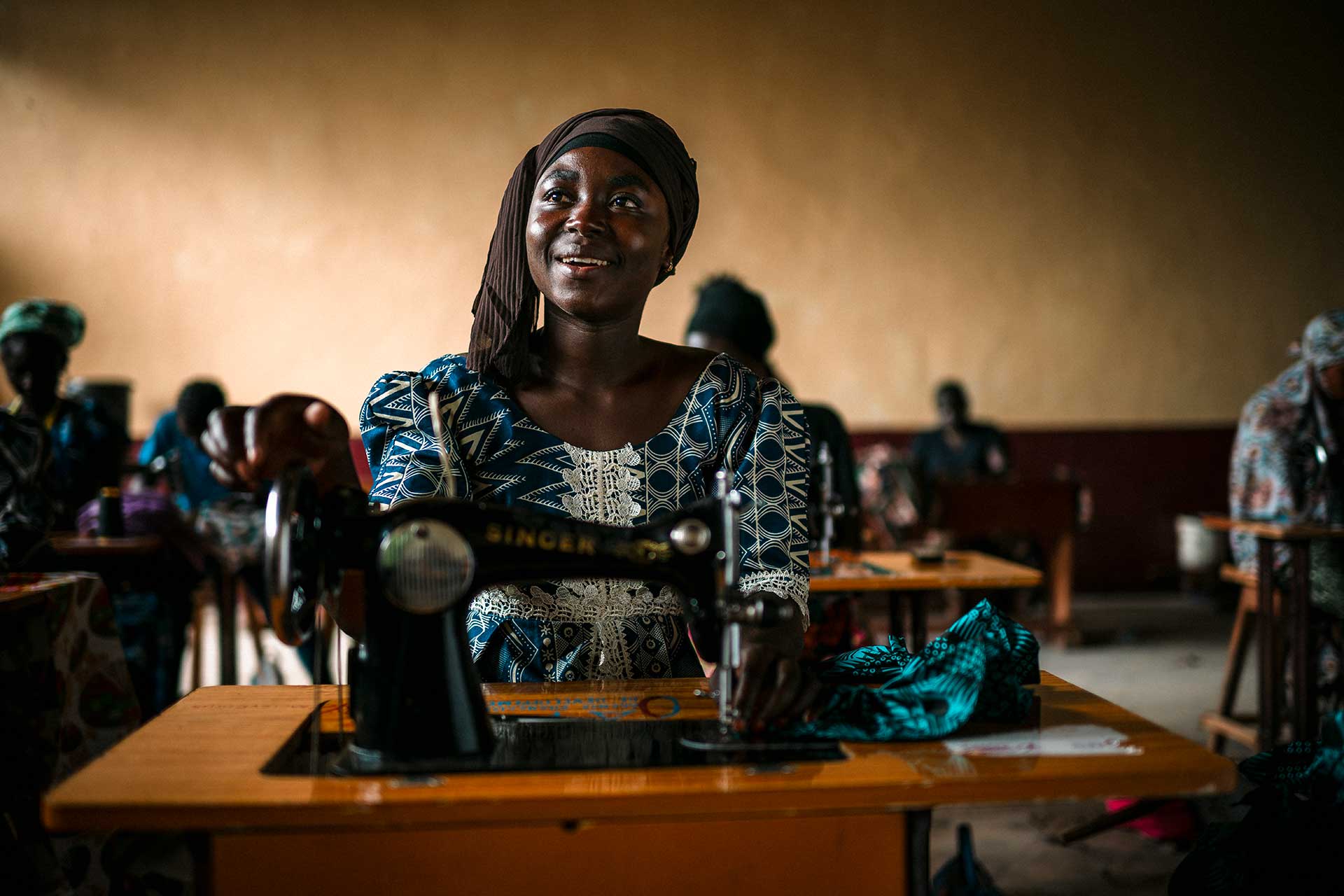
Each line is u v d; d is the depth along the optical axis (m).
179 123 8.62
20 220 8.51
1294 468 4.30
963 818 3.74
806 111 9.20
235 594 4.59
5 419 3.43
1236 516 4.52
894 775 1.12
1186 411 9.57
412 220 8.84
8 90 8.46
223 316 8.70
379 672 1.19
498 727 1.30
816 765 1.16
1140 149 9.46
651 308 9.08
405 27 8.80
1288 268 9.60
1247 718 4.47
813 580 3.39
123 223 8.59
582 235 1.48
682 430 1.57
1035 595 8.13
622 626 1.54
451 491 1.37
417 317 8.86
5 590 2.62
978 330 9.41
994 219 9.39
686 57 9.09
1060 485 7.12
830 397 9.31
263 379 8.75
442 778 1.12
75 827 1.03
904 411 9.38
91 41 8.52
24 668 2.57
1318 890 1.61
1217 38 9.45
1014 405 9.45
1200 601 9.01
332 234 8.78
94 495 4.20
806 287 9.26
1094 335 9.49
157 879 2.50
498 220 1.60
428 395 1.53
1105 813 3.77
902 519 6.67
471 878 1.10
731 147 9.15
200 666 5.08
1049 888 3.16
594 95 8.99
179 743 1.24
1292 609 4.02
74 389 6.61
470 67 8.87
